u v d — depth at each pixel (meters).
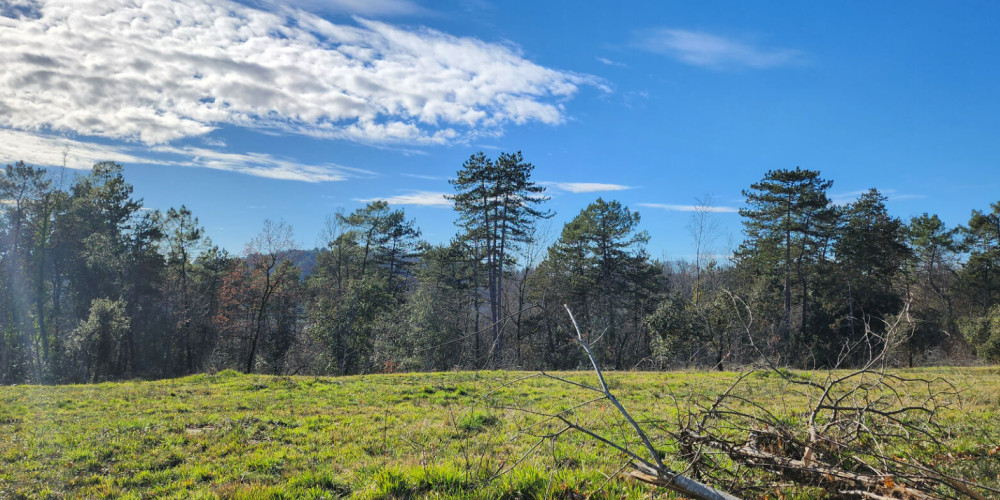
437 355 33.12
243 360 47.59
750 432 5.84
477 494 5.61
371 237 59.16
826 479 4.88
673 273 54.88
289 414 12.76
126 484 7.74
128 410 13.21
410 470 6.58
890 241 43.16
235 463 8.51
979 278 48.91
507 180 40.16
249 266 48.88
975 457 6.40
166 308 49.62
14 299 40.06
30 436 10.35
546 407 12.56
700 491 4.36
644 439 4.73
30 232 40.97
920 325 35.22
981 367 21.55
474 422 10.79
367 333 35.56
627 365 40.31
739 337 25.83
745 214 41.69
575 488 5.47
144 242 47.81
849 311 40.78
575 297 46.81
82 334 35.81
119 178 48.22
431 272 49.41
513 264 42.66
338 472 7.86
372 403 14.62
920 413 7.92
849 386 10.93
